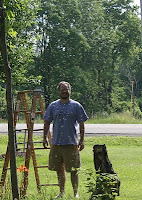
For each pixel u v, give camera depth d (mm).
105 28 71938
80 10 70375
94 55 68688
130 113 44500
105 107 70375
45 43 64500
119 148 21188
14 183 7605
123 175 13297
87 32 69562
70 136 9680
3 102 52281
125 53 71875
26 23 17109
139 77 83625
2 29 7512
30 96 56688
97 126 35500
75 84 64812
